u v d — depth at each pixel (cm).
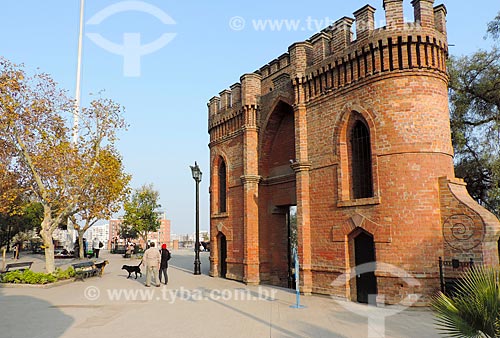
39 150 2012
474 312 505
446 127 1328
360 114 1400
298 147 1622
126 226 5181
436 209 1242
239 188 2091
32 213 4578
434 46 1326
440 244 1224
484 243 1136
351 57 1433
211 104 2403
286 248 2002
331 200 1481
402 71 1306
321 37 1595
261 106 2019
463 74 2031
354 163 1452
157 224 4953
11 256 4103
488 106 1992
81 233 3866
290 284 1903
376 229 1303
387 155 1305
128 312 1235
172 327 1026
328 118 1527
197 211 2528
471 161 2053
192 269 2800
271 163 2014
